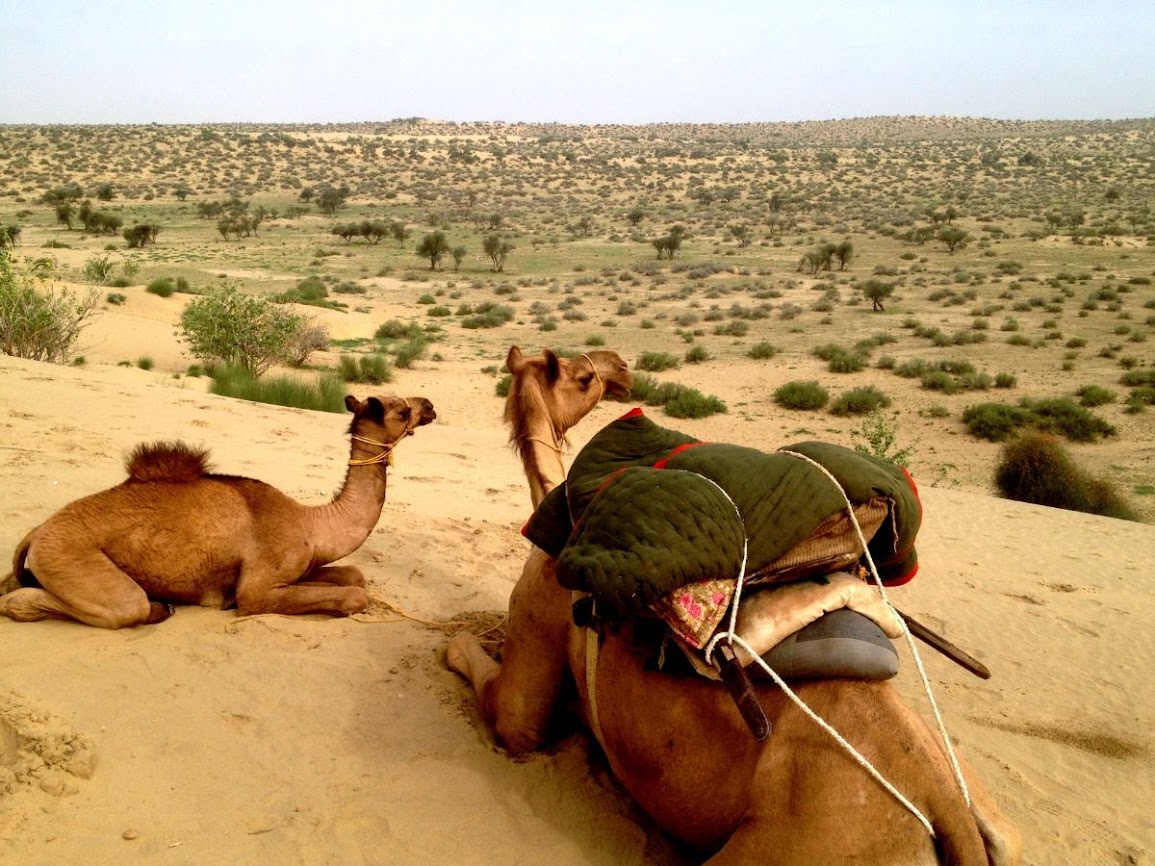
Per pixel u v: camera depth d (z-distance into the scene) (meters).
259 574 5.63
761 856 3.02
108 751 4.29
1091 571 11.96
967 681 7.20
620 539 3.21
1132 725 6.63
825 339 52.81
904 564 3.83
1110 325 54.88
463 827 4.12
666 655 3.41
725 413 35.53
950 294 68.19
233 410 15.31
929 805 2.94
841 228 130.50
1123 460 30.55
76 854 3.68
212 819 3.99
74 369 16.77
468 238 125.56
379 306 65.94
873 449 22.78
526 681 4.49
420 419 6.13
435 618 6.39
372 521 6.07
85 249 93.69
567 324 59.03
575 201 185.62
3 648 4.93
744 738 3.24
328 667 5.28
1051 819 5.07
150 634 5.32
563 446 5.05
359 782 4.35
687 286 77.31
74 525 5.24
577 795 4.39
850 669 3.15
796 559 3.40
